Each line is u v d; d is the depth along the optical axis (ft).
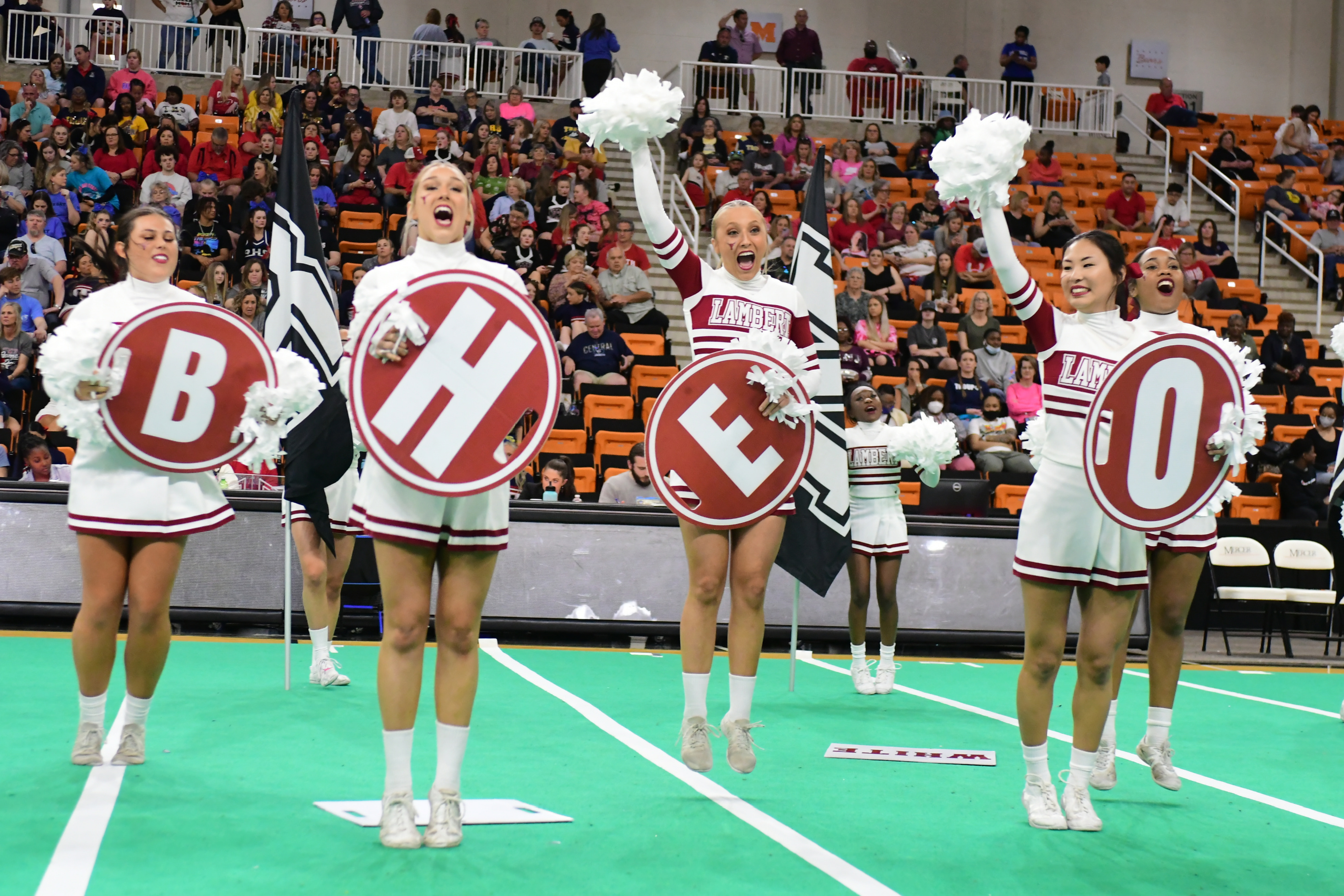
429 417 11.05
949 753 16.55
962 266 49.47
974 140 12.41
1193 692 24.38
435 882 10.09
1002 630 29.37
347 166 48.14
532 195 50.29
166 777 13.50
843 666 26.86
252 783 13.43
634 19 71.31
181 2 61.98
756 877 10.66
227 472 21.42
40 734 15.56
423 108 56.44
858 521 22.70
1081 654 12.82
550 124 56.39
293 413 13.79
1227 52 75.82
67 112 51.11
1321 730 20.10
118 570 13.41
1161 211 57.06
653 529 28.55
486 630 28.17
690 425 13.55
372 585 28.17
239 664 22.88
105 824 11.51
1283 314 46.60
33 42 57.57
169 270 13.82
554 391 11.44
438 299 11.19
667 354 42.16
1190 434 12.62
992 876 11.03
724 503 13.48
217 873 10.15
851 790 14.29
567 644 28.99
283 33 58.90
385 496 11.04
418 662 11.23
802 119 60.18
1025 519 12.83
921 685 24.13
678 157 58.34
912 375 40.32
